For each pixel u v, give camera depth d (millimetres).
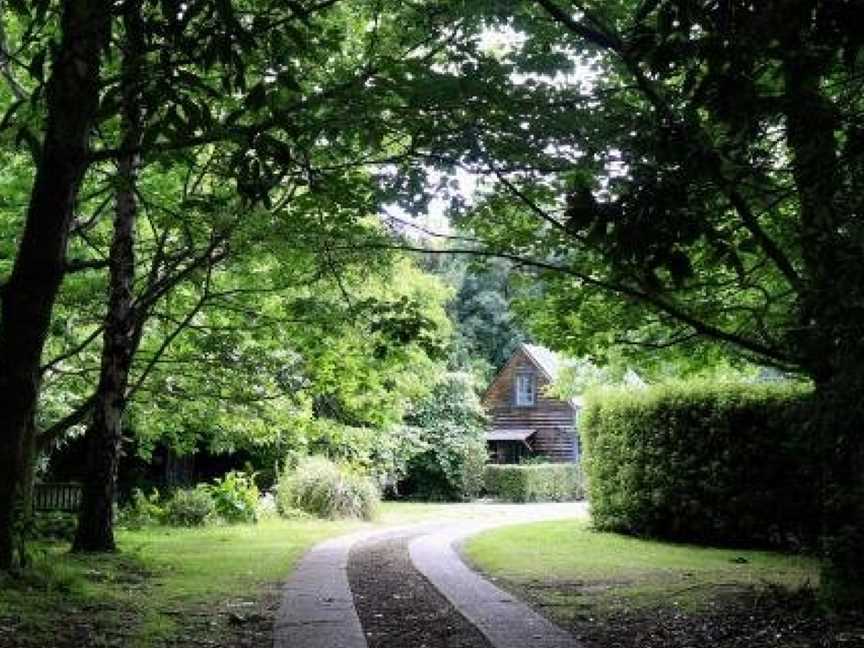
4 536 8375
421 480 36406
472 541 16703
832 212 5023
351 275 13094
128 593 9695
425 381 24875
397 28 9898
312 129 7445
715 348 11320
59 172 6992
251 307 14953
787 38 3654
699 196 4895
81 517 13062
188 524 20750
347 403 17688
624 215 4152
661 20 3777
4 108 11586
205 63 4219
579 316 10992
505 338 47500
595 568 12609
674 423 16531
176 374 15844
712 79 3799
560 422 42844
